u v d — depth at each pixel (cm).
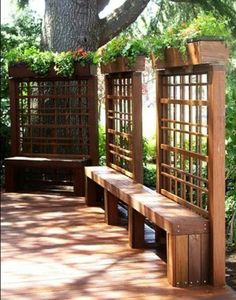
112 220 553
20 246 474
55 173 768
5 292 363
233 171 474
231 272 407
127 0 886
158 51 411
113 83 614
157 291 364
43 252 456
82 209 632
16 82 763
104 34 874
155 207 411
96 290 367
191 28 365
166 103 440
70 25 834
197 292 362
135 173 531
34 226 548
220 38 352
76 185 718
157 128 457
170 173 450
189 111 403
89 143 725
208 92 364
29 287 372
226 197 496
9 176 749
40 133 767
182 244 371
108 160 643
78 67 707
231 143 461
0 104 891
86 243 483
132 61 513
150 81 1170
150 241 477
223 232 370
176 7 996
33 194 730
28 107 764
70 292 363
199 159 385
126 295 357
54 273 402
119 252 454
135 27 1057
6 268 412
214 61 353
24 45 912
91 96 713
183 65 381
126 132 571
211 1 906
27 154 768
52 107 757
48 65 723
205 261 375
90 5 847
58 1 835
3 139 859
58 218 584
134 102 525
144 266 417
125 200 473
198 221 371
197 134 389
